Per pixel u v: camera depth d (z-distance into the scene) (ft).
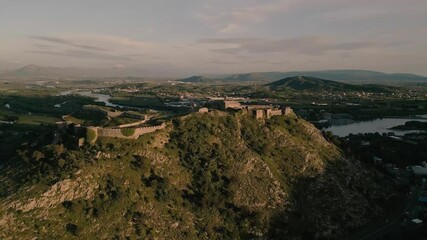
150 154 585.22
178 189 564.71
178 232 515.91
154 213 521.24
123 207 509.76
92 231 479.82
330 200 643.45
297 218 591.37
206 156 622.95
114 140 584.81
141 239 489.67
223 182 596.70
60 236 466.70
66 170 526.16
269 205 590.55
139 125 643.45
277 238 552.41
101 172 536.01
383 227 633.20
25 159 572.51
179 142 632.79
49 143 611.47
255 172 629.92
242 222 552.82
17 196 501.15
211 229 533.96
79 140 572.51
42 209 488.85
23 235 462.19
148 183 547.08
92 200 508.94
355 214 642.63
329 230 595.06
